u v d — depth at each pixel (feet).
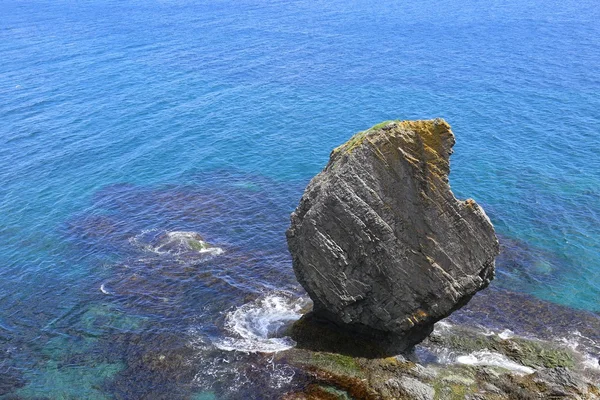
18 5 574.56
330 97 242.99
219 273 123.75
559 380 86.89
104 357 98.84
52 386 92.63
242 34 382.01
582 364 94.22
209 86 261.85
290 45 344.49
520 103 229.25
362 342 96.02
